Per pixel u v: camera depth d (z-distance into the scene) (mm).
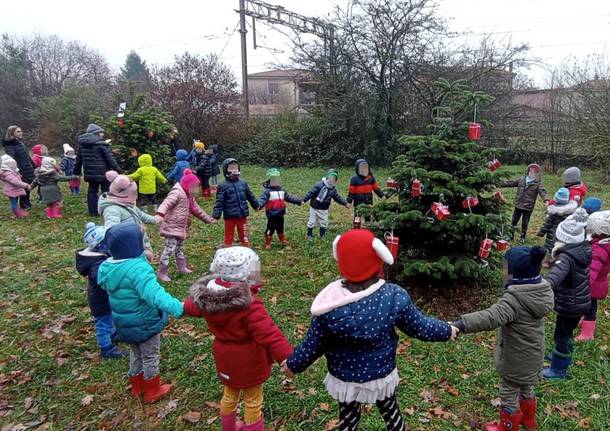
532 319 2914
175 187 6059
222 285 2852
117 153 11117
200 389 3861
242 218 7270
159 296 3230
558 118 17547
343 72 19781
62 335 4750
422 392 3777
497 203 5250
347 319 2418
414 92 19344
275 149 20891
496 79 19422
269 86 49719
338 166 20344
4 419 3551
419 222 5094
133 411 3607
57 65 37594
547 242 6625
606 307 5324
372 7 18500
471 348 4418
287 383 3910
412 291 5445
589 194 13039
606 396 3697
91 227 4289
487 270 5402
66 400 3770
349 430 2811
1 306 5426
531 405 3191
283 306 5406
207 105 20531
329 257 7168
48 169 9523
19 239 8141
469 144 5109
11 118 31422
